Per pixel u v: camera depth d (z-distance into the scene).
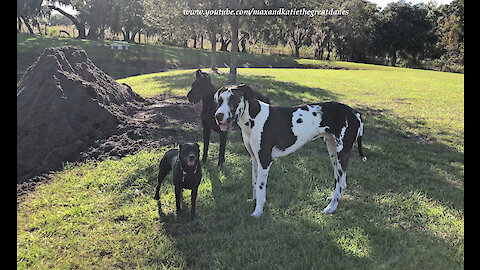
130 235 4.71
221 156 7.09
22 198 5.89
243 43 63.41
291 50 79.31
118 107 9.92
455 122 11.77
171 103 12.19
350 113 5.36
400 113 13.16
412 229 5.07
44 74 8.38
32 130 7.47
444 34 69.06
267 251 4.34
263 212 5.34
